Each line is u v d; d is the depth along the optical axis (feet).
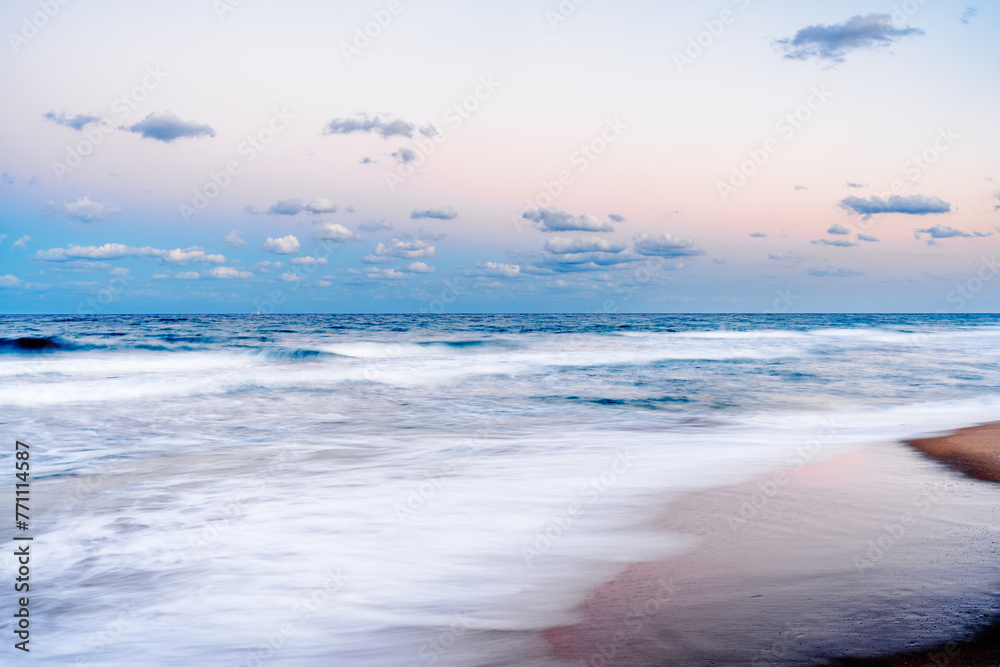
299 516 18.90
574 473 24.25
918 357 85.76
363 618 12.21
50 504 20.27
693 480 22.72
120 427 35.70
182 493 21.59
